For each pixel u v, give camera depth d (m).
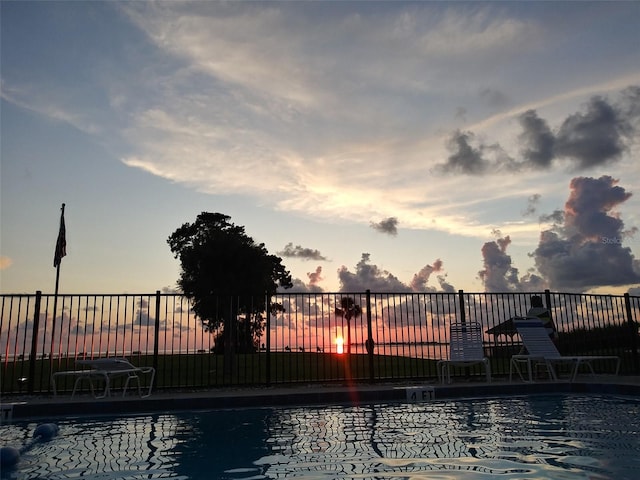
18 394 6.98
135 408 6.20
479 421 5.06
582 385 7.45
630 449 3.63
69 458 3.69
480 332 8.58
